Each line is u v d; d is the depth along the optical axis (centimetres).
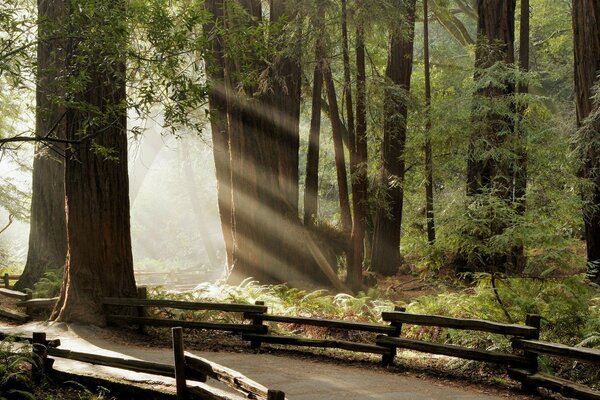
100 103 1324
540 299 1264
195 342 1282
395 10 1895
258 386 718
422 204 2589
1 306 1647
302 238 1938
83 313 1371
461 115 2011
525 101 1952
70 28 1120
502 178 1914
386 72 2411
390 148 2384
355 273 1927
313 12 1808
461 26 3475
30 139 1108
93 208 1394
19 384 972
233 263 1956
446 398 902
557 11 3606
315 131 2158
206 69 1159
